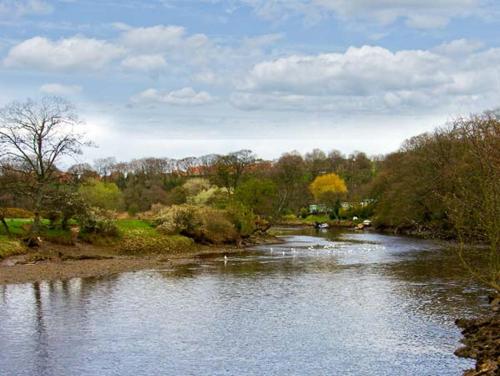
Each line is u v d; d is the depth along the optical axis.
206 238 84.81
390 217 117.38
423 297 38.03
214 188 119.75
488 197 29.25
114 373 22.80
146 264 59.66
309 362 24.03
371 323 30.81
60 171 71.75
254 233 100.25
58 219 70.25
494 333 26.56
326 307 35.34
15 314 33.69
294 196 164.25
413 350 25.47
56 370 23.17
